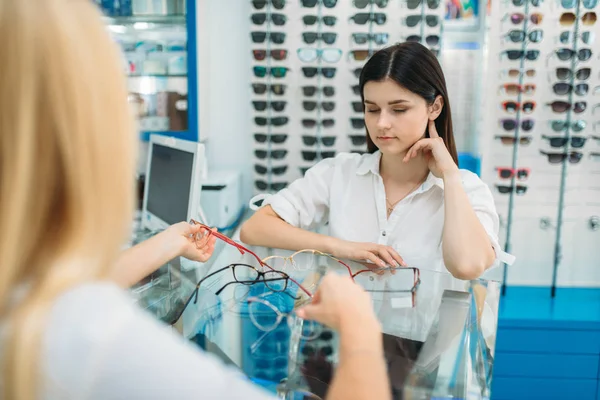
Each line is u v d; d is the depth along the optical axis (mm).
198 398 370
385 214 1436
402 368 697
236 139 2793
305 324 783
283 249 1321
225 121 2777
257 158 2721
